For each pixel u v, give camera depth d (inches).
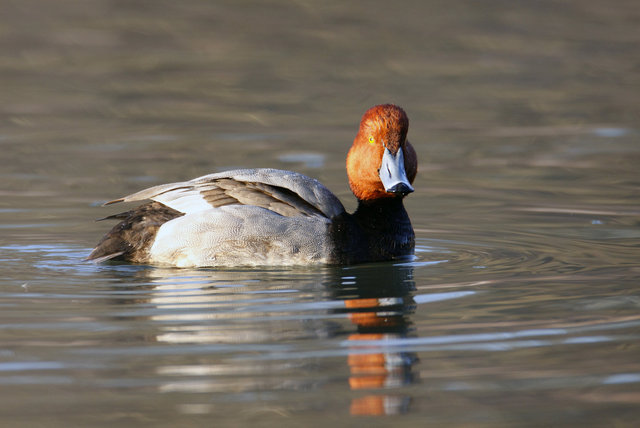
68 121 830.5
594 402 264.2
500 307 350.6
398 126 428.1
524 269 414.0
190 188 411.8
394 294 369.1
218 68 1027.9
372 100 922.1
